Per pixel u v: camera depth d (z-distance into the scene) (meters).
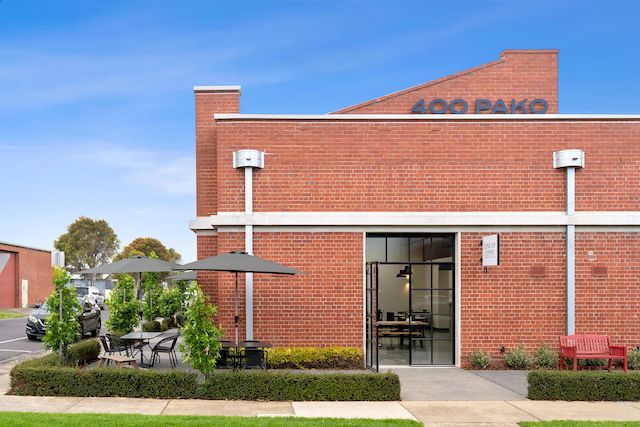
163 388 10.28
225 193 14.44
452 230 14.46
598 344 13.30
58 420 8.02
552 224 14.28
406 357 14.47
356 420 8.58
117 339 13.23
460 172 14.54
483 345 14.17
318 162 14.53
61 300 12.18
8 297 41.00
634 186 14.52
